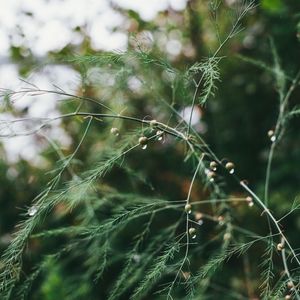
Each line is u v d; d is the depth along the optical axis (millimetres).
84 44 2141
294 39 2492
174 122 2051
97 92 2234
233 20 1292
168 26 2461
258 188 2721
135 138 1589
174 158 2742
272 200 2561
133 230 2371
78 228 1579
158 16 2447
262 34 2691
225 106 2982
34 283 2246
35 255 2393
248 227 2473
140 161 2734
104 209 1998
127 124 2400
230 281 2273
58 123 2164
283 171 2713
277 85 2016
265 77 2947
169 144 2740
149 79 1869
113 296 1519
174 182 2688
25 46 2150
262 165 2922
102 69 1730
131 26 2260
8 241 2723
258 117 3018
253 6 1278
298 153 2730
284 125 1751
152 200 1586
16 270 1184
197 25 2541
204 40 2680
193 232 1298
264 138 2982
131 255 1589
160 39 2449
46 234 1594
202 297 1782
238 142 2967
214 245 2213
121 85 1805
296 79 1830
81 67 1725
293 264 2021
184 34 2559
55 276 1973
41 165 2596
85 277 1935
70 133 2363
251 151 2980
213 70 1188
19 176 2732
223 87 2980
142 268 1573
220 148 2842
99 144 2279
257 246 2449
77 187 1348
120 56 1352
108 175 2535
